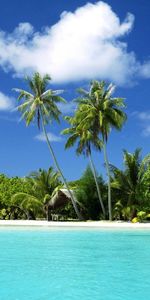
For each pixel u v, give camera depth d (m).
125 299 8.61
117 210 43.41
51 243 20.45
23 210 49.41
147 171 42.12
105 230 28.91
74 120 44.50
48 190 48.28
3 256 15.52
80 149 44.22
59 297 8.79
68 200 46.06
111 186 44.41
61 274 11.58
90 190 45.94
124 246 19.11
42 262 13.94
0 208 51.25
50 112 45.06
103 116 41.88
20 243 20.38
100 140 43.53
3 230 29.22
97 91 42.69
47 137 44.44
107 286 9.92
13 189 48.59
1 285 10.06
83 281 10.53
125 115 42.97
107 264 13.51
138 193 42.09
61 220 46.12
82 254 16.16
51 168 48.78
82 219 43.91
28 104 44.75
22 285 10.05
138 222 39.16
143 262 13.93
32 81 45.03
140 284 10.13
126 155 44.41
